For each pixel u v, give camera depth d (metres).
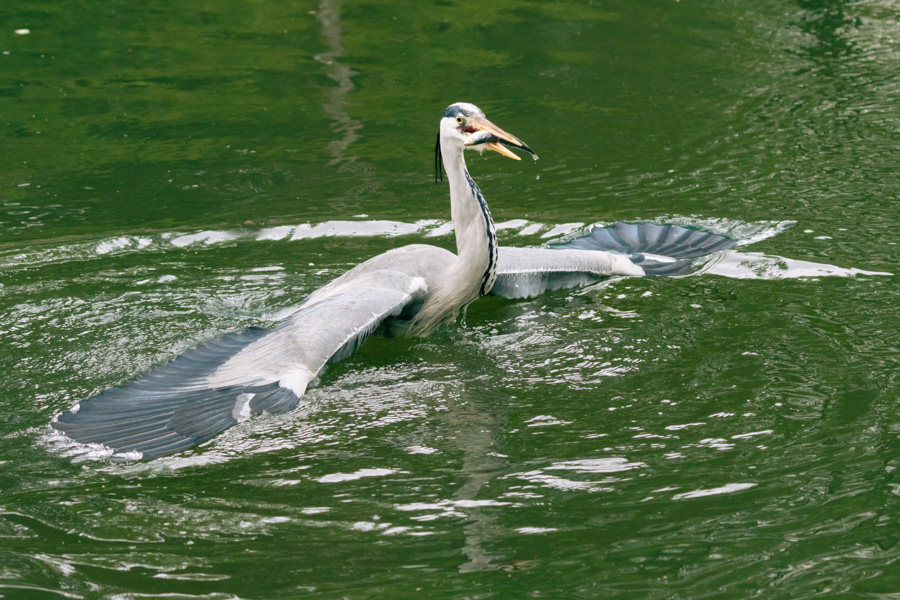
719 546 7.81
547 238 15.05
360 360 11.69
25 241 15.04
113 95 21.53
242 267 14.20
